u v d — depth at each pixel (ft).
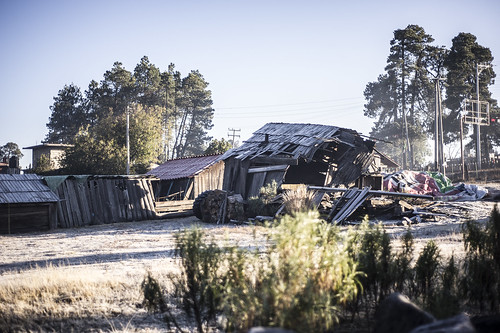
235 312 17.60
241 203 105.50
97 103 332.60
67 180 108.47
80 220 107.96
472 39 273.95
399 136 281.13
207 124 352.49
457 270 26.48
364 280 23.04
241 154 129.59
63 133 349.41
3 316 29.25
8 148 479.00
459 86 268.82
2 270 50.03
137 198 116.88
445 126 278.46
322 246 19.39
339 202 97.14
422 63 288.71
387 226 82.99
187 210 123.24
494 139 288.92
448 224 79.82
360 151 121.39
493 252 26.45
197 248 22.07
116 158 189.78
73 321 29.01
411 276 25.84
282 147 124.16
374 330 18.06
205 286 21.29
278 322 15.89
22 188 103.76
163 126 323.37
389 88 290.15
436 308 19.63
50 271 41.63
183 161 161.58
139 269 43.01
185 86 341.62
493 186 159.94
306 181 132.46
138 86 325.62
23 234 96.12
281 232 17.80
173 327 26.61
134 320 28.78
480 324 17.62
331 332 19.01
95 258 54.95
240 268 20.29
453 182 191.72
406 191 130.41
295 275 16.78
